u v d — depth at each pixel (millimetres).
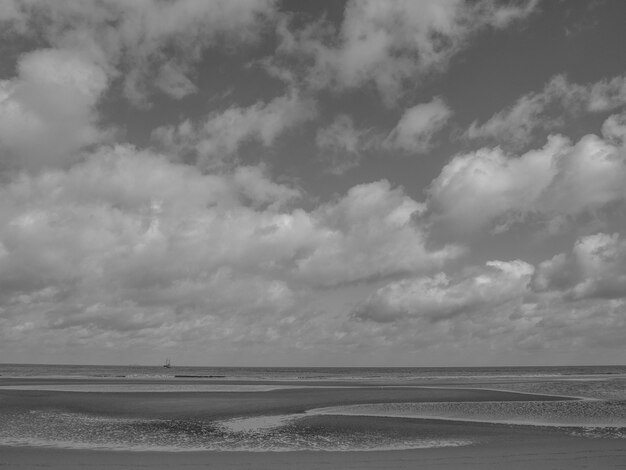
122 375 121062
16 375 114750
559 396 48625
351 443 24859
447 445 24344
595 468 19641
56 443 24516
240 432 27969
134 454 22047
